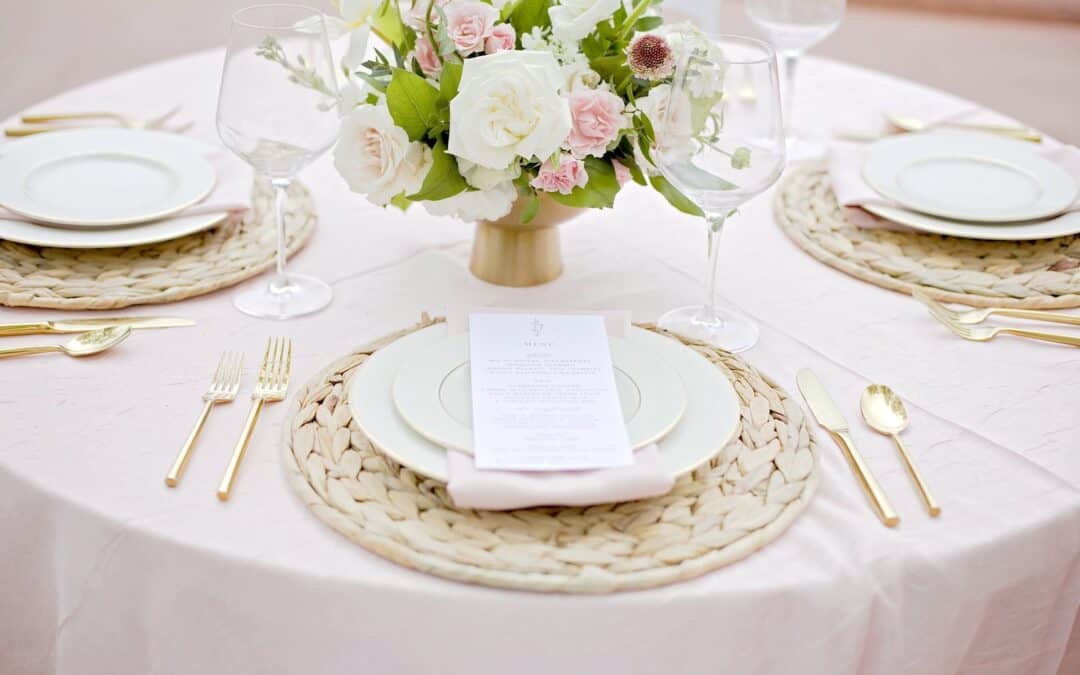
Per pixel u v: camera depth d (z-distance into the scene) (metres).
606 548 0.77
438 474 0.79
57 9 4.38
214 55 1.86
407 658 0.77
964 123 1.60
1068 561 0.86
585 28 0.98
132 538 0.79
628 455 0.81
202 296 1.12
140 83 1.70
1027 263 1.21
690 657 0.77
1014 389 1.00
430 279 1.18
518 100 0.92
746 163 0.97
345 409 0.91
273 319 1.08
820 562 0.78
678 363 0.95
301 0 3.54
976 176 1.35
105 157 1.31
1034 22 4.45
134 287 1.10
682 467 0.81
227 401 0.94
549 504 0.78
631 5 1.06
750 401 0.95
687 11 2.16
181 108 1.59
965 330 1.09
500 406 0.86
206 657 0.81
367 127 0.98
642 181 1.07
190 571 0.78
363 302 1.13
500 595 0.74
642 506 0.82
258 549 0.77
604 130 0.98
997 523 0.83
